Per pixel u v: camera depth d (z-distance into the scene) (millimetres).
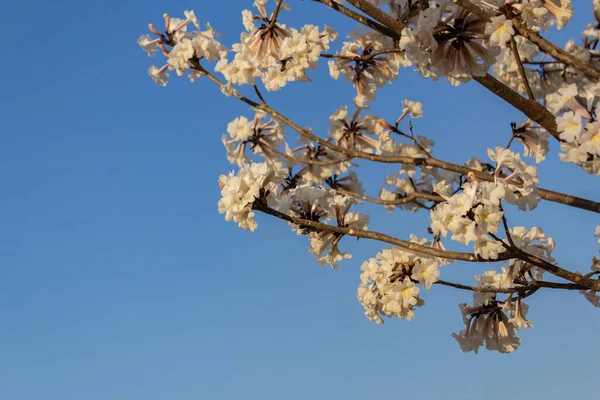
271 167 4125
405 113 5961
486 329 5211
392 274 5137
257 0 5496
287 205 4535
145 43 5648
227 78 5324
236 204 4070
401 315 5203
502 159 3811
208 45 5363
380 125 6102
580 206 4359
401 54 5906
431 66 4207
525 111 4172
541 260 3869
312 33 5453
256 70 5336
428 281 4578
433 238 5844
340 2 5297
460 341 5277
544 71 6512
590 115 3713
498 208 3654
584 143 3602
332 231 4293
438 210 3707
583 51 6312
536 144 5637
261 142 6082
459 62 4164
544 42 3885
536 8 3775
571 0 3949
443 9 4121
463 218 3650
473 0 3975
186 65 5336
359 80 6102
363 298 5316
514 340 5184
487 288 4887
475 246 3723
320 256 4953
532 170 3740
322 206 4816
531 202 3764
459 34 4039
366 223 5078
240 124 5992
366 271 5285
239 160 6055
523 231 4871
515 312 5016
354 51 6074
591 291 4812
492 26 3846
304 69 5434
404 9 5090
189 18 5527
